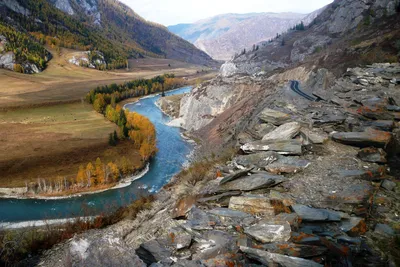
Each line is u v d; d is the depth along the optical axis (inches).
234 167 511.2
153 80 6732.3
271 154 499.2
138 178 2309.3
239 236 308.0
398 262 251.9
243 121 1994.3
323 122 596.4
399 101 703.1
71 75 7391.7
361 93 806.5
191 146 2891.2
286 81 2551.7
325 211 323.3
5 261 398.0
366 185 376.2
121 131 3139.8
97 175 2219.5
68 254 271.1
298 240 282.0
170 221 407.2
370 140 495.5
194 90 4156.0
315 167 452.4
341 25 5285.4
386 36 2464.3
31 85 5876.0
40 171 2369.6
